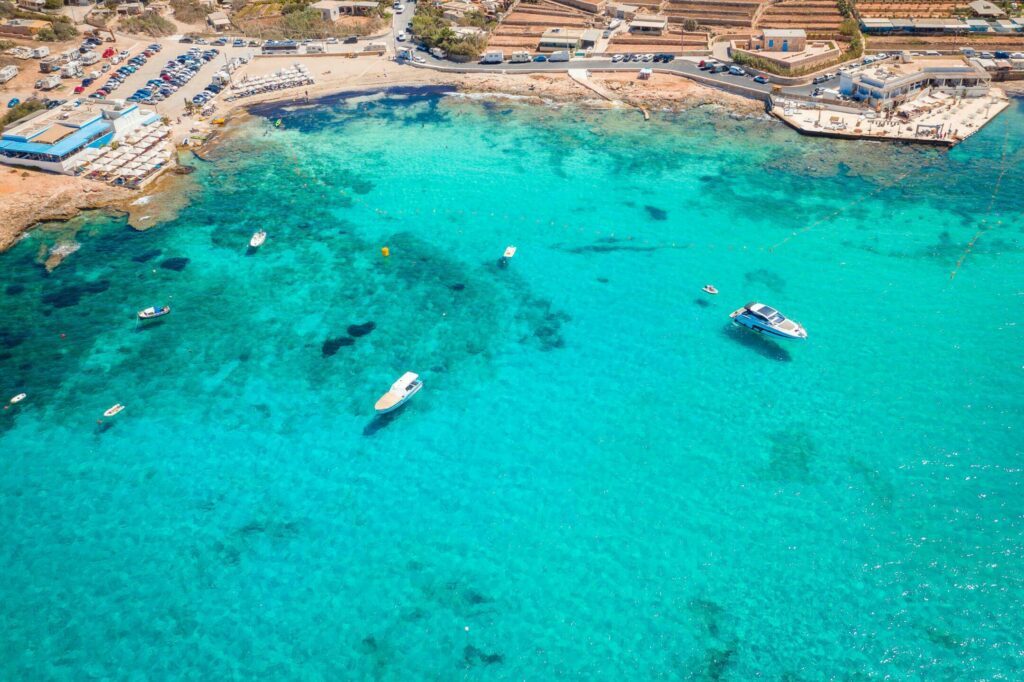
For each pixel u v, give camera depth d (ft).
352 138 468.75
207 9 654.12
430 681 194.80
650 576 218.79
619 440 263.49
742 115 485.97
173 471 256.32
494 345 307.99
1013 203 381.60
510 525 235.20
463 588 217.36
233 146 459.73
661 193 406.21
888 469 247.70
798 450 256.32
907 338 300.40
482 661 199.11
